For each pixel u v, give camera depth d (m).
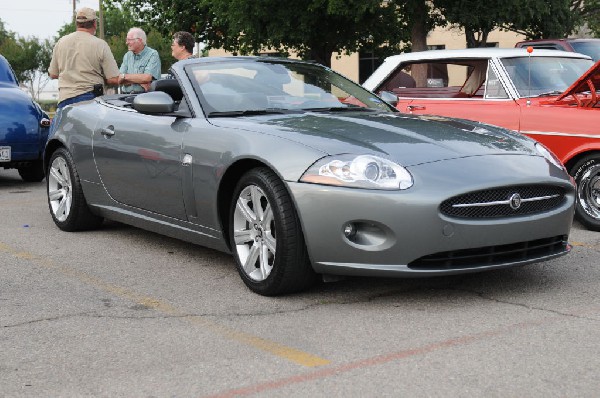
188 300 4.30
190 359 3.35
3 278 4.86
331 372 3.16
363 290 4.43
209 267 5.09
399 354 3.35
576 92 6.48
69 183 6.30
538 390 2.92
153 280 4.77
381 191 3.93
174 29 29.72
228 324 3.85
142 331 3.75
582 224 6.34
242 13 23.27
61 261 5.32
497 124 6.72
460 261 4.07
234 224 4.55
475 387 2.96
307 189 4.04
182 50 8.98
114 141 5.57
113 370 3.23
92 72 8.45
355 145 4.17
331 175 4.01
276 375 3.14
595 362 3.20
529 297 4.24
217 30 28.81
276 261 4.20
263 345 3.52
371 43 26.03
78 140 6.02
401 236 3.92
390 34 25.17
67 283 4.72
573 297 4.24
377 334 3.64
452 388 2.95
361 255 3.99
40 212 7.43
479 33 23.53
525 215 4.17
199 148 4.72
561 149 6.32
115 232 6.33
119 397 2.94
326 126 4.49
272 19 23.28
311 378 3.09
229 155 4.47
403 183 3.95
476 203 4.00
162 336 3.67
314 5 21.92
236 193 4.50
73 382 3.10
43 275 4.93
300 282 4.25
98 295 4.43
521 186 4.14
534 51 7.25
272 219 4.27
